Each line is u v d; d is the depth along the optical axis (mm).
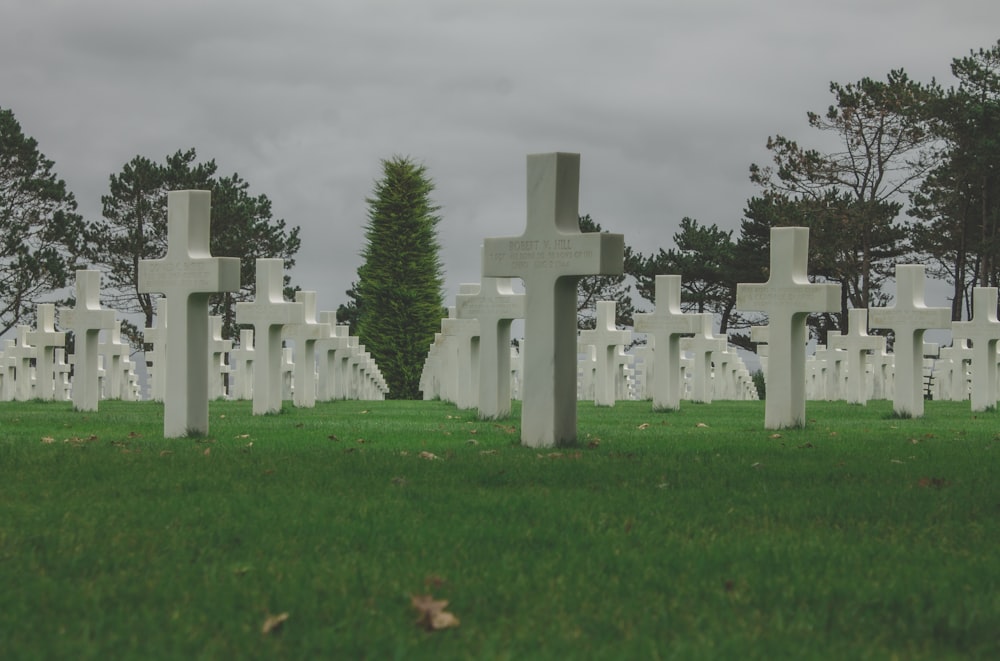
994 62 58375
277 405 22766
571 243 14781
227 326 62719
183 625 6406
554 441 15086
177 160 60812
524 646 6137
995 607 6824
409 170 51906
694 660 5848
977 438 17250
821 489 11055
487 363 20891
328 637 6176
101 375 31609
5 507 9727
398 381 50969
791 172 61375
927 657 6074
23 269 55375
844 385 34750
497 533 8703
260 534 8680
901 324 23094
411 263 51406
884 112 58688
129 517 9281
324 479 11320
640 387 37344
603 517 9375
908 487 11242
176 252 16344
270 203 63594
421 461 12828
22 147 57000
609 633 6363
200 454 13570
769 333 19062
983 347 26312
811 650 6094
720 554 8102
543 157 14961
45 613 6641
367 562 7840
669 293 25422
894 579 7477
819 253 59969
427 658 5906
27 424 19141
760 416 23188
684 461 13195
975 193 60281
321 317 33906
